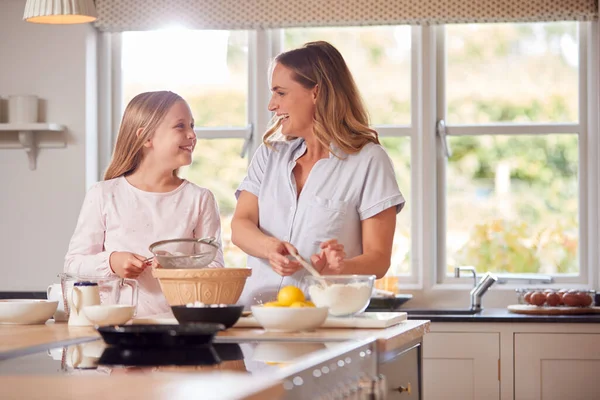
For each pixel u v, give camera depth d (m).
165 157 2.81
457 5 4.70
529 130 4.84
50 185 4.83
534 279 4.78
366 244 2.51
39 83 4.85
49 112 4.84
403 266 4.88
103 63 5.03
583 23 4.82
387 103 4.92
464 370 3.98
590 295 4.26
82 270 2.61
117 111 5.07
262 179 2.64
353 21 4.77
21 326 2.17
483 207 4.87
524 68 4.87
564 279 4.80
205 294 2.15
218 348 1.65
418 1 4.72
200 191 2.88
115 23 4.87
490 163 4.88
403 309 4.58
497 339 3.97
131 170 2.87
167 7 4.85
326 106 2.55
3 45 4.87
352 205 2.53
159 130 2.80
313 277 2.18
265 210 2.60
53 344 1.71
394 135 4.89
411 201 4.88
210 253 2.35
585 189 4.82
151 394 1.10
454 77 4.90
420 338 2.39
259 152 2.70
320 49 2.60
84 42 4.83
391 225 2.53
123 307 2.09
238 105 5.03
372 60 4.93
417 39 4.89
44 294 4.77
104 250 2.81
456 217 4.88
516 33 4.88
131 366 1.39
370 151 2.54
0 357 1.52
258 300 2.56
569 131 4.82
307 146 2.62
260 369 1.33
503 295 4.73
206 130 5.01
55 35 4.85
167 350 1.62
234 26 4.85
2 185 4.85
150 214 2.79
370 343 1.81
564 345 3.95
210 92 5.05
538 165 4.85
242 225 2.54
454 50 4.90
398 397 2.09
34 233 4.83
